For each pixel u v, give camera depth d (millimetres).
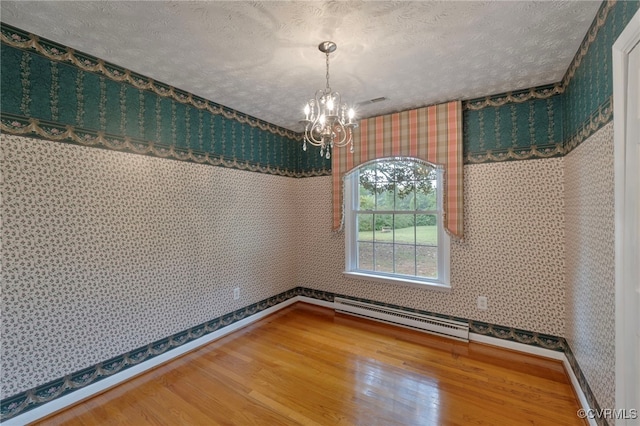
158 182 2426
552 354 2424
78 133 1960
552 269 2414
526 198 2520
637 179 1189
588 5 1483
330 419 1791
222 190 2979
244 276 3219
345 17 1579
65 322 1894
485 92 2605
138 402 1958
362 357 2516
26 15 1571
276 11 1532
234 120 3109
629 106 1229
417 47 1877
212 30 1710
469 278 2787
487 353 2559
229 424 1759
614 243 1361
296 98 2783
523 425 1720
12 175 1684
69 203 1911
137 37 1788
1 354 1648
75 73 1946
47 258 1814
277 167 3666
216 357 2541
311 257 3871
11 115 1685
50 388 1829
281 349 2676
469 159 2777
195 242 2717
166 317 2480
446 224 2828
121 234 2180
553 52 1935
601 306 1543
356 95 2664
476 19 1594
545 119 2439
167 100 2484
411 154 2988
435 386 2098
